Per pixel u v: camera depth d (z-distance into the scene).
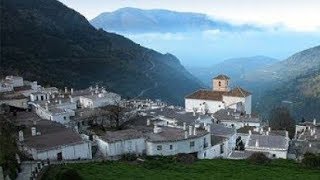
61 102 139.75
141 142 101.25
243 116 151.88
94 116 129.38
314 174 90.75
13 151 83.56
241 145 126.25
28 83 176.25
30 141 93.19
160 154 100.38
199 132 108.62
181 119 135.62
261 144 109.12
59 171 74.94
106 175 79.94
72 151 92.62
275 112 196.75
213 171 88.88
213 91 176.50
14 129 103.19
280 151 106.38
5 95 143.25
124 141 98.94
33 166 81.50
